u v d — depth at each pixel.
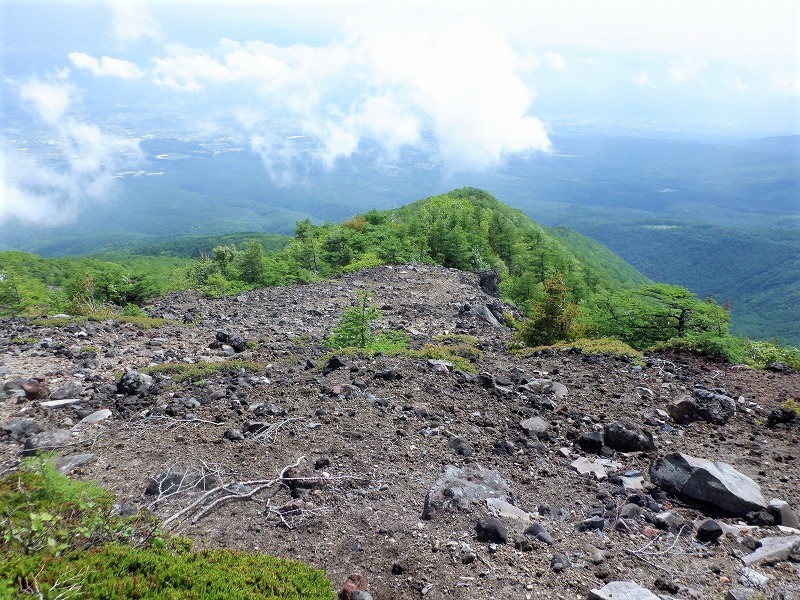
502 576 4.72
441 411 8.55
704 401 8.62
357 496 6.06
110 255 136.62
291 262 29.30
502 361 12.08
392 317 19.62
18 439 7.36
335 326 15.88
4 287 17.70
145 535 4.92
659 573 4.76
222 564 4.55
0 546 4.29
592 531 5.45
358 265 30.28
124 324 15.38
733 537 5.28
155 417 8.02
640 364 11.08
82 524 4.75
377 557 5.04
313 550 5.14
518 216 86.94
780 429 8.02
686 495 6.13
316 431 7.63
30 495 5.35
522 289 33.62
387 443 7.38
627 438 7.43
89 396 9.17
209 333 15.50
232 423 7.89
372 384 9.62
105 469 6.52
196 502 5.76
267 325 17.69
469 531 5.35
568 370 10.93
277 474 6.48
